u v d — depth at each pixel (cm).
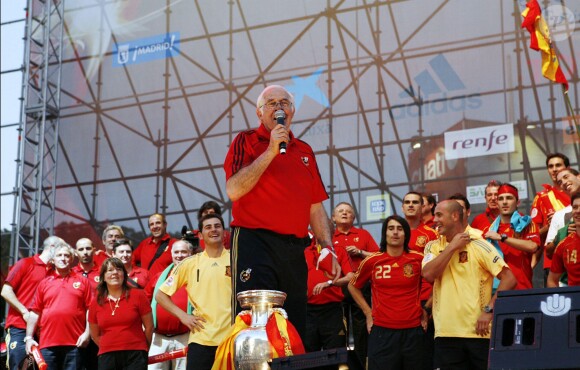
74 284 690
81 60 1238
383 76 1074
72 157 1214
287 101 381
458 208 532
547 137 975
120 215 1180
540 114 984
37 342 711
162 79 1197
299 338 342
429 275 525
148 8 1219
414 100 1051
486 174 996
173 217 1159
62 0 1257
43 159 1211
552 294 292
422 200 698
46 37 1233
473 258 519
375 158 1059
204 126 1166
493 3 1027
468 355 512
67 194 1207
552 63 746
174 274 552
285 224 373
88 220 1189
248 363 332
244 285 369
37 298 693
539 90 988
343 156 1077
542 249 683
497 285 561
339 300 660
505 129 995
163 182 1171
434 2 1057
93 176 1202
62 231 1197
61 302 680
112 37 1230
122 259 732
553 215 652
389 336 563
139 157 1188
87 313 671
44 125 1210
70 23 1251
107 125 1211
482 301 515
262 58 1151
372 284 582
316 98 1108
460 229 531
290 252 374
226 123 1157
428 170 1027
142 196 1176
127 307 615
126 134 1202
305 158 389
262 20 1156
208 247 558
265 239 371
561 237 611
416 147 1039
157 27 1212
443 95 1035
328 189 1077
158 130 1188
